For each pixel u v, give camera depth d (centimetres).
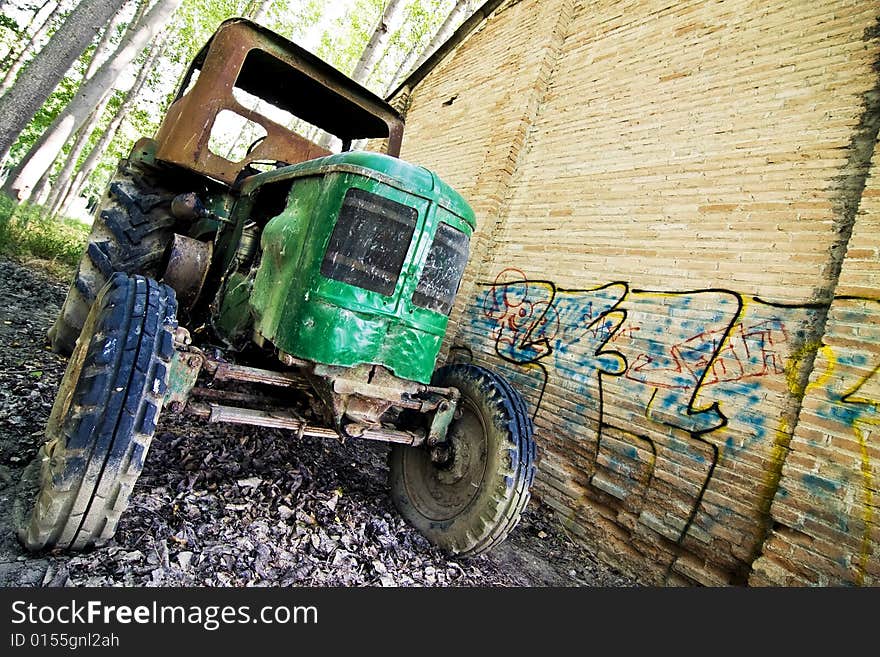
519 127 571
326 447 386
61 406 197
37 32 1509
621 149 460
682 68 439
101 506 177
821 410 277
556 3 614
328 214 222
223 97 331
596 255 441
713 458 322
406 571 250
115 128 1834
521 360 465
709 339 346
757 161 362
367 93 402
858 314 277
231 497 260
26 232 765
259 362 294
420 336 242
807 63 358
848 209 309
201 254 315
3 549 179
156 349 193
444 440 294
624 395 380
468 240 260
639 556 341
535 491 418
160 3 914
